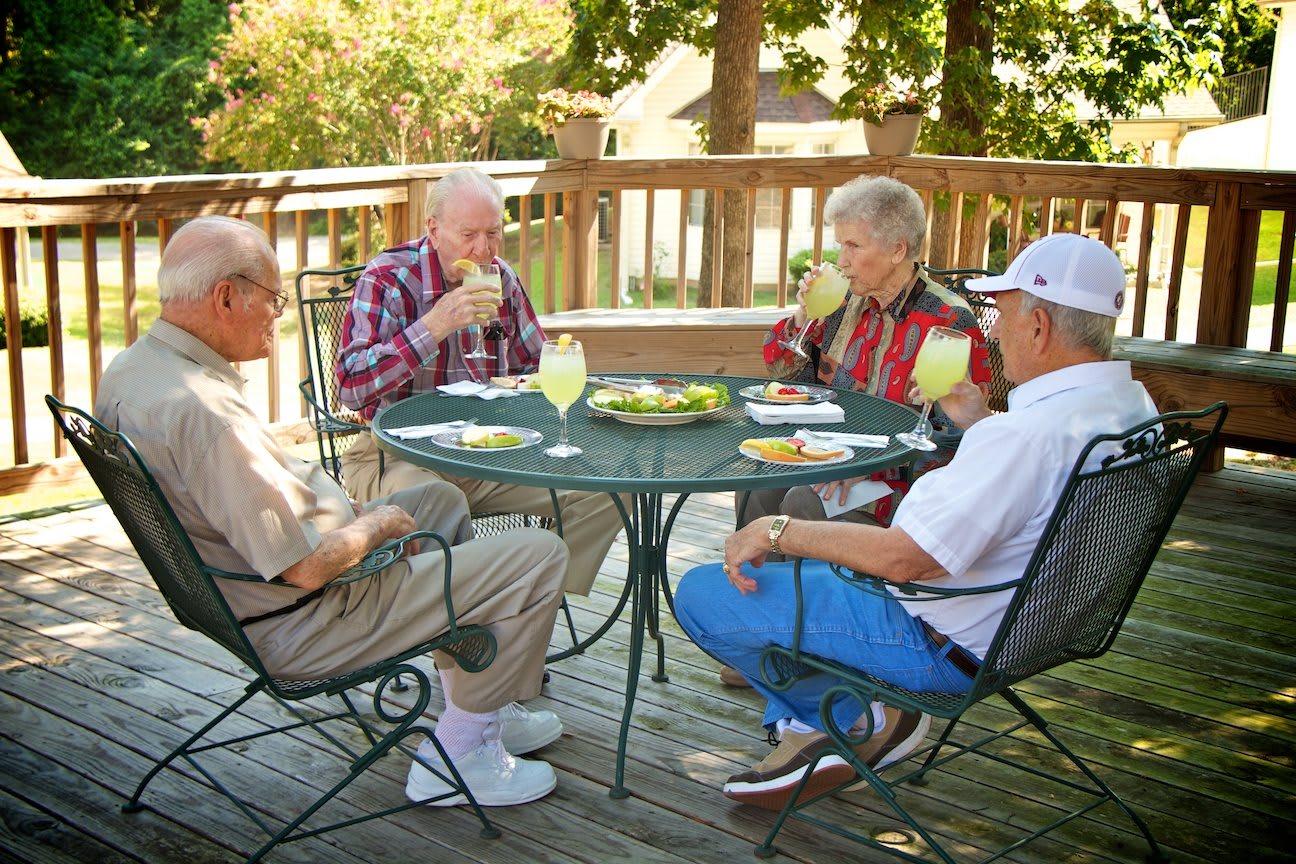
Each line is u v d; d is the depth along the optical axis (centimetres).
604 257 1842
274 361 470
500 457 215
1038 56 966
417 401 267
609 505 275
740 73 741
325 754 247
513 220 2020
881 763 219
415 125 1689
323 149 1680
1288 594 347
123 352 195
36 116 2075
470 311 265
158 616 315
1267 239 1798
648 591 260
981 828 225
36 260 1691
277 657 198
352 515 221
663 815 226
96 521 392
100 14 2080
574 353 215
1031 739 261
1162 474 187
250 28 1666
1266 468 484
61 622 310
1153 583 355
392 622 203
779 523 199
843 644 200
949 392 228
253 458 184
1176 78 1002
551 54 1722
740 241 783
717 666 294
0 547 365
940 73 895
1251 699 281
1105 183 483
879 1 785
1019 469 177
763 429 242
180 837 216
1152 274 1602
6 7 2034
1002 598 186
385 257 289
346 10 1641
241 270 191
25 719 258
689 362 510
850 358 288
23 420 411
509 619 212
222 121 1742
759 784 220
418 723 261
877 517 268
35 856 209
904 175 534
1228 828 226
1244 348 464
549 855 212
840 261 278
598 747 252
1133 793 238
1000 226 1559
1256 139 1889
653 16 844
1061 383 183
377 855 211
